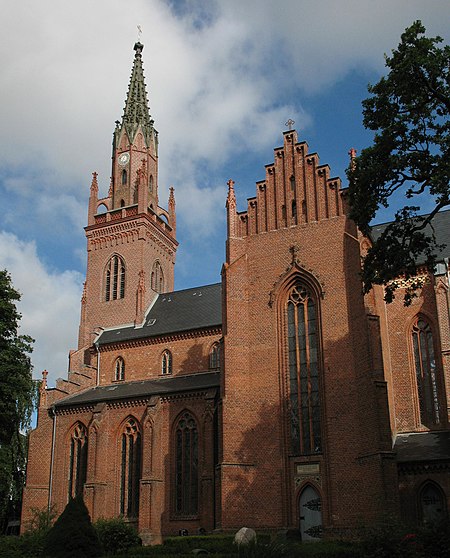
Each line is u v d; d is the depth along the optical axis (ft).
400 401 164.25
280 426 153.48
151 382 214.07
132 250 255.29
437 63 102.06
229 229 173.78
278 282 164.66
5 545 130.52
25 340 197.16
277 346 160.45
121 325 244.83
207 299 236.43
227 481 150.61
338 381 150.10
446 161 102.68
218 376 200.54
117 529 144.36
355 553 94.48
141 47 304.30
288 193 171.53
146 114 289.94
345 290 156.15
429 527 86.69
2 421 191.31
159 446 185.16
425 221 110.42
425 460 140.05
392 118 107.65
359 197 110.52
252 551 91.15
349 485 141.38
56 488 200.03
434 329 165.78
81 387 222.48
